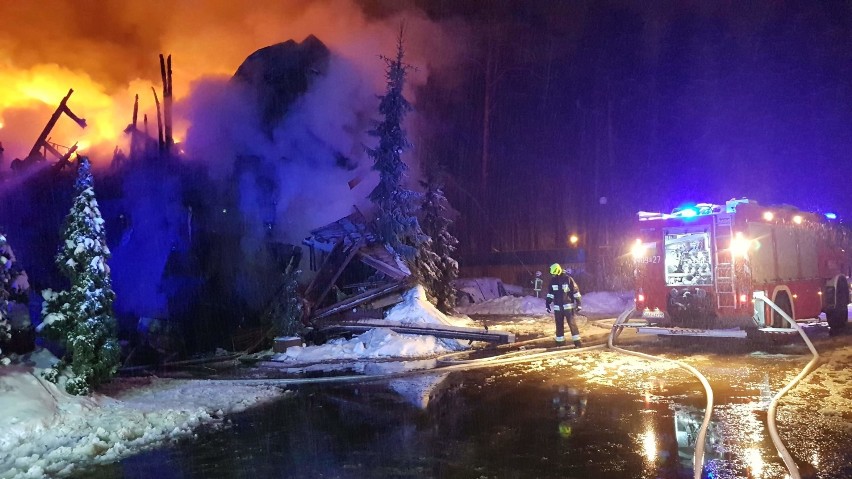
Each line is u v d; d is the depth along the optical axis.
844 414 6.60
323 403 8.28
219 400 8.58
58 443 6.51
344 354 12.82
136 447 6.33
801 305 13.23
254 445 6.26
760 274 11.67
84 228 8.55
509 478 4.99
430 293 19.52
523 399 7.91
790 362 9.94
